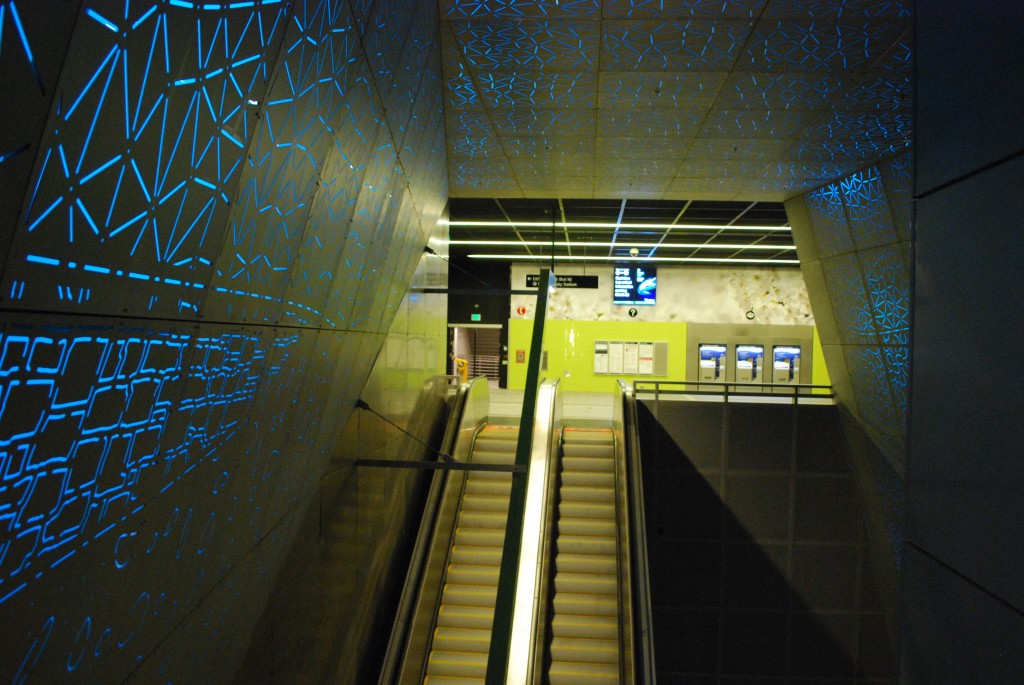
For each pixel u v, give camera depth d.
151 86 1.18
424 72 4.62
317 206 2.67
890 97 6.09
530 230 14.45
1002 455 2.02
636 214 12.50
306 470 4.04
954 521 2.28
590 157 8.20
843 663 10.39
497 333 24.97
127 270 1.31
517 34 5.09
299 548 4.52
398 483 7.66
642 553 7.66
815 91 6.01
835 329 9.98
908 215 7.43
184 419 1.82
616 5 4.65
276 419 2.96
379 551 6.78
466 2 4.65
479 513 8.83
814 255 10.06
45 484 1.17
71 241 1.07
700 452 10.59
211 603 2.60
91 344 1.22
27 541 1.16
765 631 10.48
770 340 18.97
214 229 1.69
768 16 4.74
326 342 3.64
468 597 7.54
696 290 19.52
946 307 2.34
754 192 9.80
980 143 2.13
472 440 9.95
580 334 19.34
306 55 2.00
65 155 0.97
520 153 8.10
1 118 0.81
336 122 2.59
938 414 2.38
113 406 1.38
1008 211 2.00
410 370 8.27
